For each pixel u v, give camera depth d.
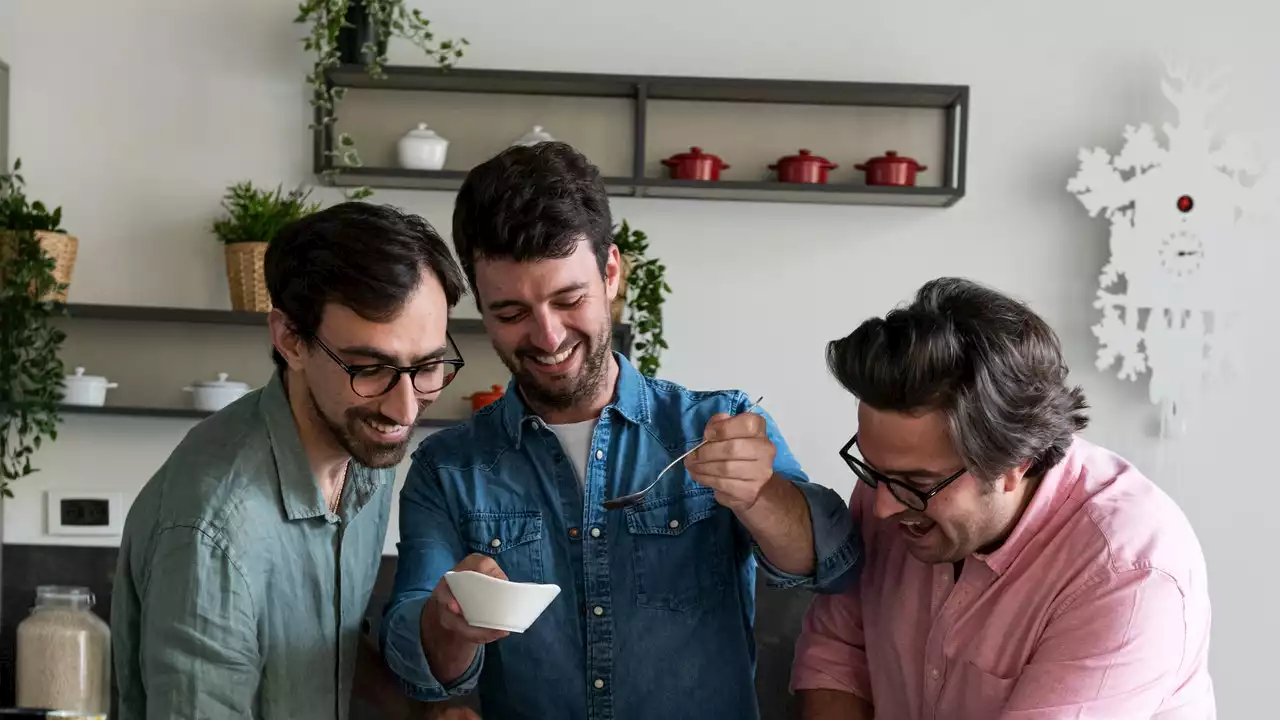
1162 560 1.24
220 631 1.17
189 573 1.17
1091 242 2.67
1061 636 1.25
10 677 2.26
